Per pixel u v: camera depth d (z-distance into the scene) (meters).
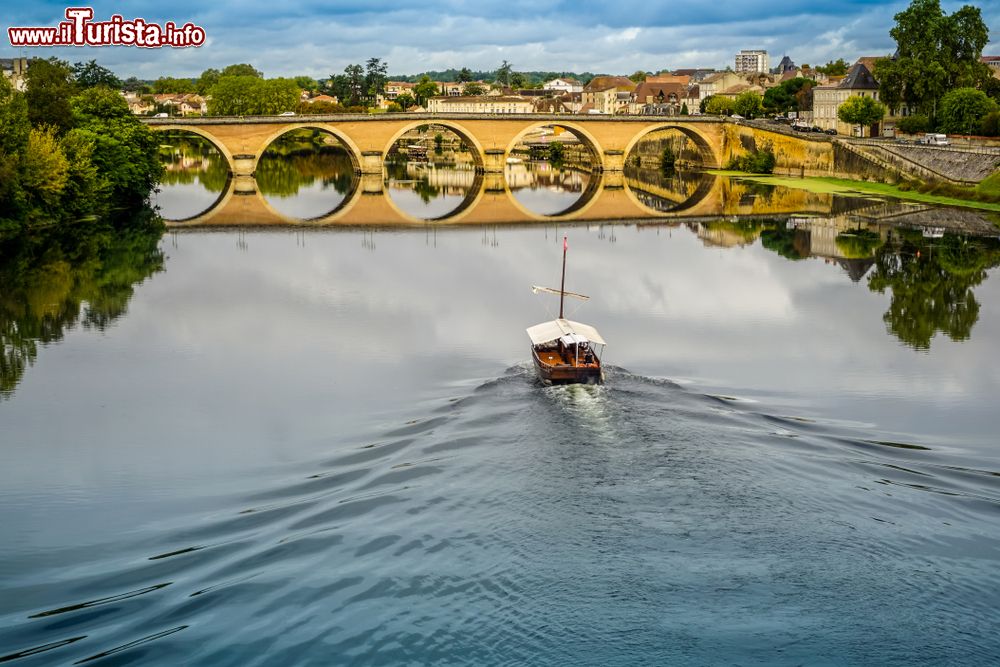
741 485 45.91
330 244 127.31
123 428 57.06
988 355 71.00
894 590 37.78
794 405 58.44
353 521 43.12
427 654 34.50
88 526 44.19
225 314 85.19
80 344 75.94
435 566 39.47
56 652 34.25
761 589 37.84
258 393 62.78
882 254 115.94
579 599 37.28
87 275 104.25
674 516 43.12
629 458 48.75
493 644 34.97
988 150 167.62
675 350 70.69
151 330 80.12
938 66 196.25
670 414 54.88
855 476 47.12
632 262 110.50
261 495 46.66
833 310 85.75
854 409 58.16
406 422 55.56
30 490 48.41
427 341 74.00
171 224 146.62
